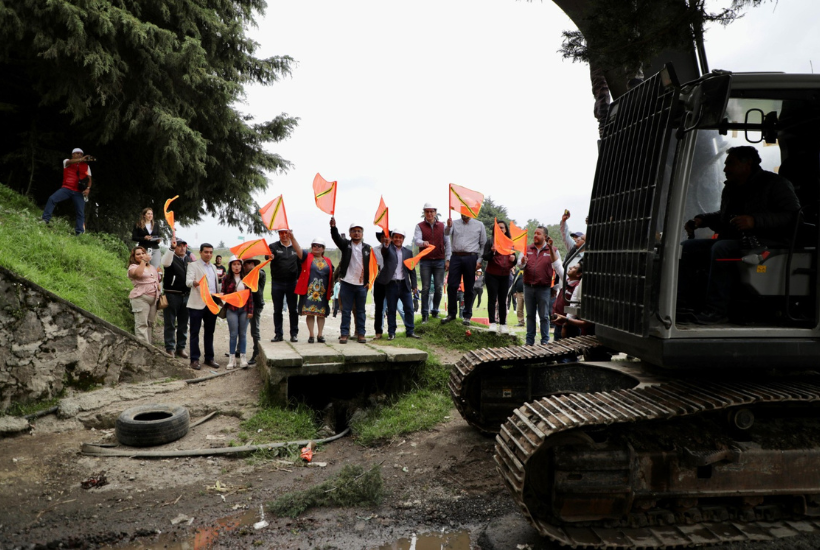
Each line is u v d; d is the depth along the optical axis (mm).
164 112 13828
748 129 4367
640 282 4055
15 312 7273
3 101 15070
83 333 7773
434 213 10820
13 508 4719
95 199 16266
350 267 9172
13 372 7219
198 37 15023
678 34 5629
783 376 4523
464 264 10250
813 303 4023
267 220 8250
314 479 5492
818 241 3959
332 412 7727
